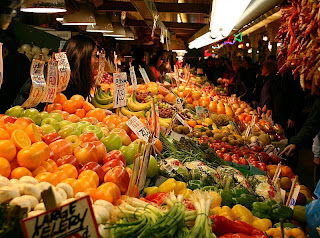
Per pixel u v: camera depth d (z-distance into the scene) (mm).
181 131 4633
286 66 3146
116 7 6199
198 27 9211
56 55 3471
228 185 2916
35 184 1893
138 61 9641
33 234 1228
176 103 5660
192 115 5523
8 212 1205
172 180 2631
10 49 4988
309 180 6832
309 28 2656
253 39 10938
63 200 1857
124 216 1883
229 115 6352
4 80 4898
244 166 3732
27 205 1624
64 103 3578
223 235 2004
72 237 1327
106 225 1854
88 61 4211
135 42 12750
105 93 4859
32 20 7141
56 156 2365
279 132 6352
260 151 4562
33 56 6520
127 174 2381
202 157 3525
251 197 2723
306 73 2785
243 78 11195
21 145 2104
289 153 4312
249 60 11383
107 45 10227
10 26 5699
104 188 2137
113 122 3547
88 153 2436
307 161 7949
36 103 3035
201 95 6750
